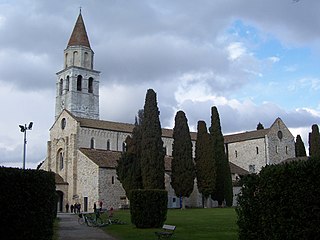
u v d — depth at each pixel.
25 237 18.05
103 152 77.00
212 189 69.44
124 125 85.50
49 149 83.56
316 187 13.43
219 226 33.22
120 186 71.69
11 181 17.89
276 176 14.29
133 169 62.25
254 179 15.39
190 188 66.19
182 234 27.95
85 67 93.56
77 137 76.69
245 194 15.66
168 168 76.81
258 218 14.98
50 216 20.56
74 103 90.06
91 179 71.00
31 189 18.52
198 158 70.81
